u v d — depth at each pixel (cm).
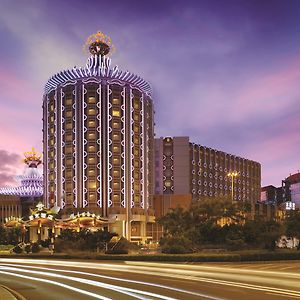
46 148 11550
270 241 6606
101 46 11681
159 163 13838
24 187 13400
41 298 2067
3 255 5862
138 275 3262
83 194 10844
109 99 11181
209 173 14788
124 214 10875
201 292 2203
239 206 7200
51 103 11544
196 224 6856
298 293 2134
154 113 12538
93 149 11006
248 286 2442
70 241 6631
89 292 2277
